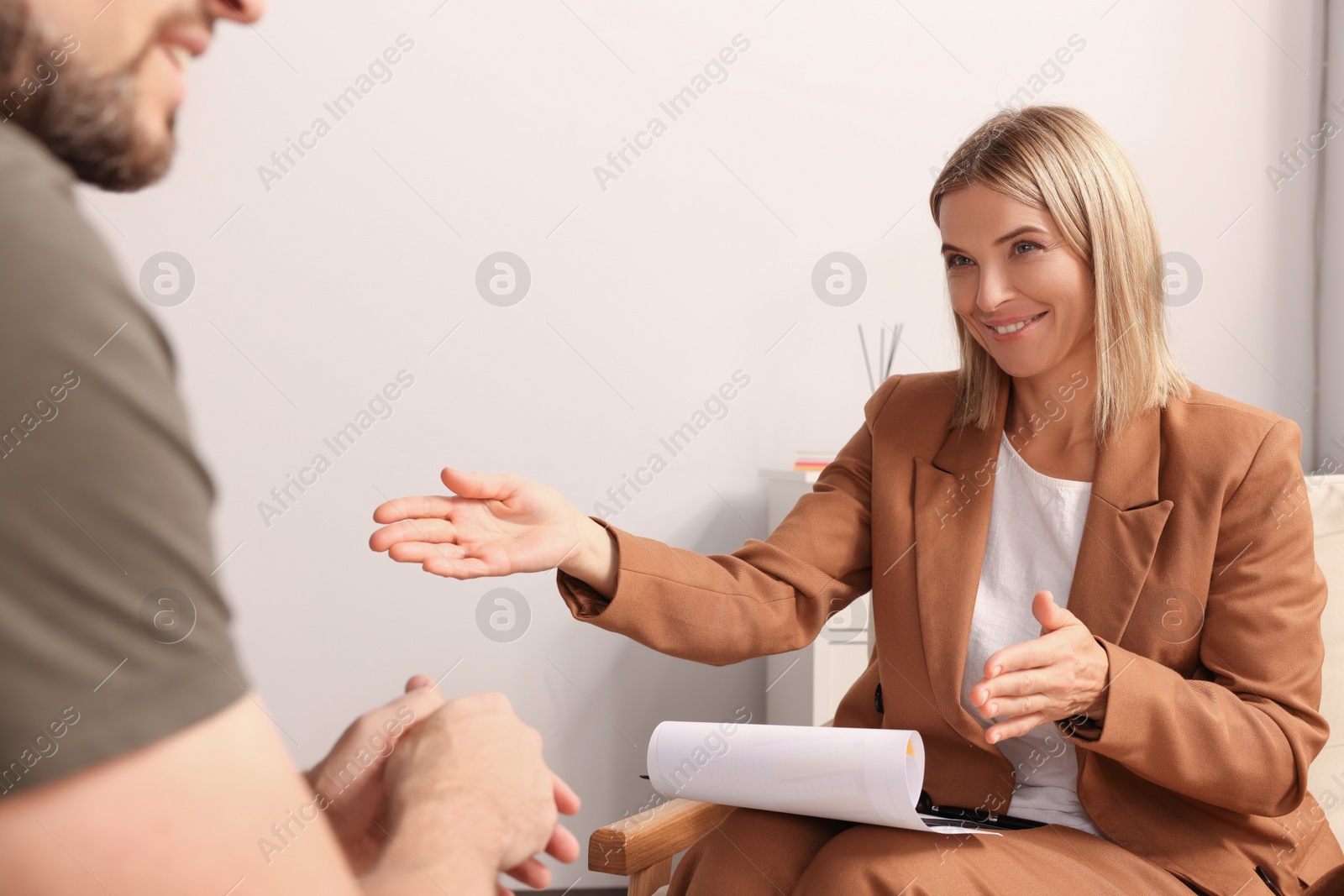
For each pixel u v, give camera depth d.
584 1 2.08
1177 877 0.85
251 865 0.28
